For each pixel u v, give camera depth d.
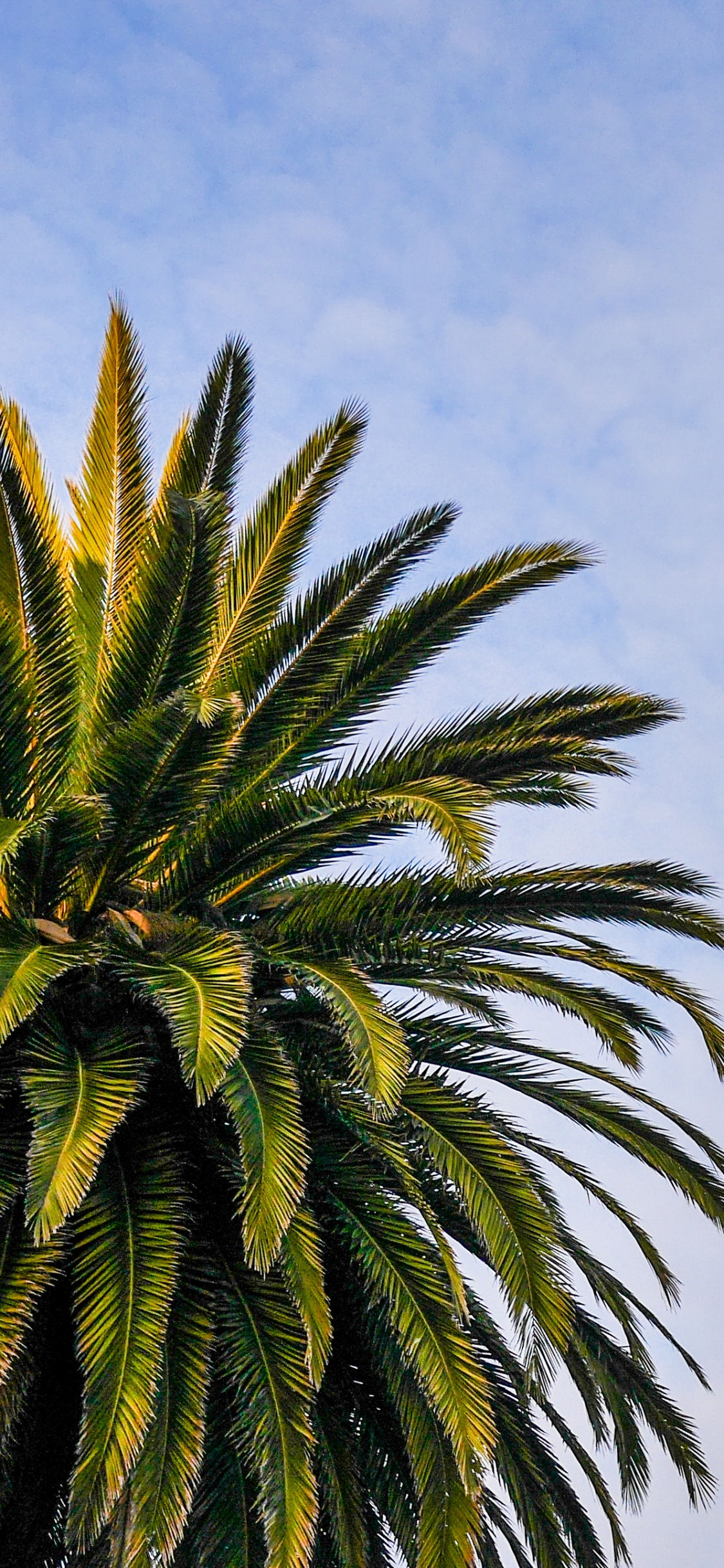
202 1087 7.32
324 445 11.65
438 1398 8.27
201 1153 9.38
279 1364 8.41
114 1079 8.23
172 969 8.45
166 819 9.58
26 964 8.08
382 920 9.91
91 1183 7.74
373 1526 9.98
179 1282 8.62
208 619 9.89
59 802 8.69
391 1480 9.65
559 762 10.98
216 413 12.16
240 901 10.52
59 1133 7.59
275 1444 8.03
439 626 10.92
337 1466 9.20
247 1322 8.64
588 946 10.59
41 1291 7.76
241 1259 9.01
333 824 9.98
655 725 11.11
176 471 12.13
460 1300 8.43
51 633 10.34
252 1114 8.15
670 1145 10.98
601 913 10.59
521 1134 11.16
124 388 12.43
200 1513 8.95
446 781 9.01
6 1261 7.91
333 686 10.87
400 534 10.91
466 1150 9.33
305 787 10.32
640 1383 11.33
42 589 10.34
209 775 9.45
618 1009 10.68
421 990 10.95
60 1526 8.80
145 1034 9.28
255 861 10.04
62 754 10.26
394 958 10.03
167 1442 7.87
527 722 11.22
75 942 8.83
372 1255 8.88
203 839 9.77
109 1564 8.36
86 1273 7.94
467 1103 9.98
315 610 10.73
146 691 10.02
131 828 9.51
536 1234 8.98
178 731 8.97
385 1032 8.26
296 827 9.82
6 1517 8.58
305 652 10.66
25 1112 8.76
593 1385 11.90
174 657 9.95
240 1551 8.71
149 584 9.80
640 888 10.41
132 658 9.95
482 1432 8.21
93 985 9.30
